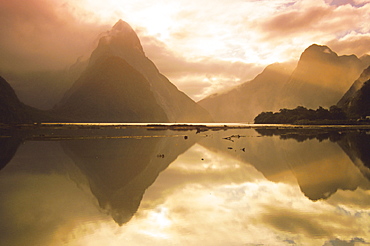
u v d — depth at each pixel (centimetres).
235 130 9812
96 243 1039
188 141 5469
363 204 1508
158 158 3212
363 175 2267
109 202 1544
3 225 1198
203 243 1042
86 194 1705
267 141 5453
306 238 1085
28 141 4859
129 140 5372
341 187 1877
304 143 4988
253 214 1355
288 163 2903
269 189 1842
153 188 1861
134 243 1040
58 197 1630
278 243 1045
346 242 1048
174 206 1484
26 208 1424
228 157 3378
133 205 1495
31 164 2733
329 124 13612
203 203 1534
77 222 1244
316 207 1455
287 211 1398
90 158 3141
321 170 2505
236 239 1077
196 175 2306
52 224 1216
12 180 2058
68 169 2509
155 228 1180
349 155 3441
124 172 2405
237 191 1792
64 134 6612
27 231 1138
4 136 5762
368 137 6150
